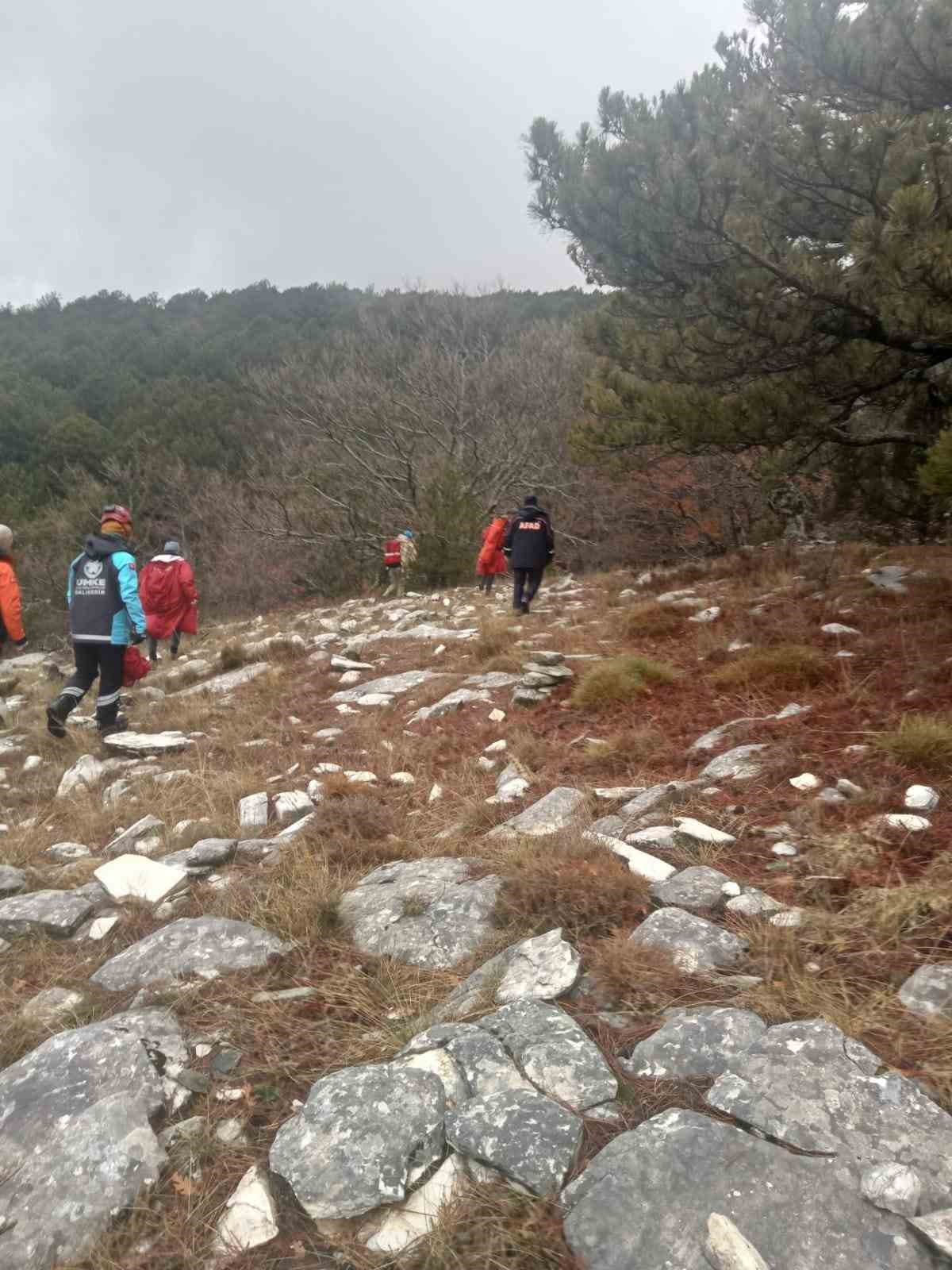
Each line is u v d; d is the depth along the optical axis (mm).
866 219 6039
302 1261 1860
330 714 6988
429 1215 1909
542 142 7336
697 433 7684
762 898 3080
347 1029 2672
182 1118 2320
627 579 12039
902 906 2850
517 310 38031
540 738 5508
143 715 7727
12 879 4074
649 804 4000
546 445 24781
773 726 4871
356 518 24656
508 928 3088
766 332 7086
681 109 7109
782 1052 2211
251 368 34812
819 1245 1708
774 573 9625
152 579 10875
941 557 8953
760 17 7230
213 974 3012
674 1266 1697
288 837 4270
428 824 4367
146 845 4480
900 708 4773
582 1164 1990
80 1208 1994
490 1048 2359
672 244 6941
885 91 6566
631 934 2926
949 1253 1655
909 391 8898
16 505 38438
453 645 9117
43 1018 2861
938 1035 2281
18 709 9195
